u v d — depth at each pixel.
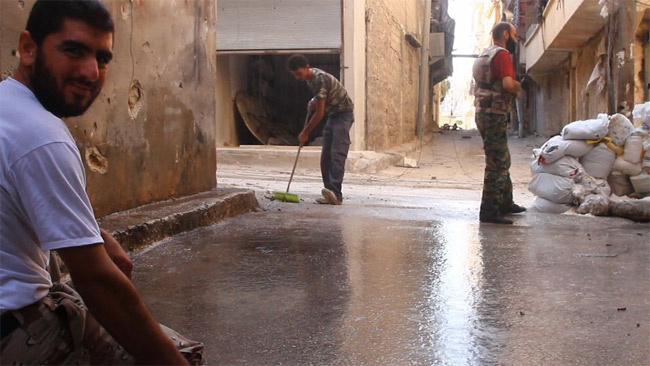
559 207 7.24
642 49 14.74
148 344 1.69
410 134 27.27
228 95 17.42
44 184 1.55
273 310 3.40
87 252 1.59
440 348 2.87
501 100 6.32
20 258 1.63
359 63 16.00
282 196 7.88
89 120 4.74
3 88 1.62
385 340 2.97
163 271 4.15
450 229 6.02
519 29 30.02
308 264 4.45
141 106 5.52
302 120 20.53
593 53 19.39
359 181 12.75
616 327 3.15
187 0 6.37
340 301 3.58
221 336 3.00
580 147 7.16
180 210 5.45
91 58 1.65
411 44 26.88
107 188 5.02
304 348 2.86
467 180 14.49
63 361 1.73
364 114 16.84
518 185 13.46
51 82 1.63
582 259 4.68
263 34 15.84
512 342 2.94
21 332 1.64
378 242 5.29
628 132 7.19
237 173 12.83
